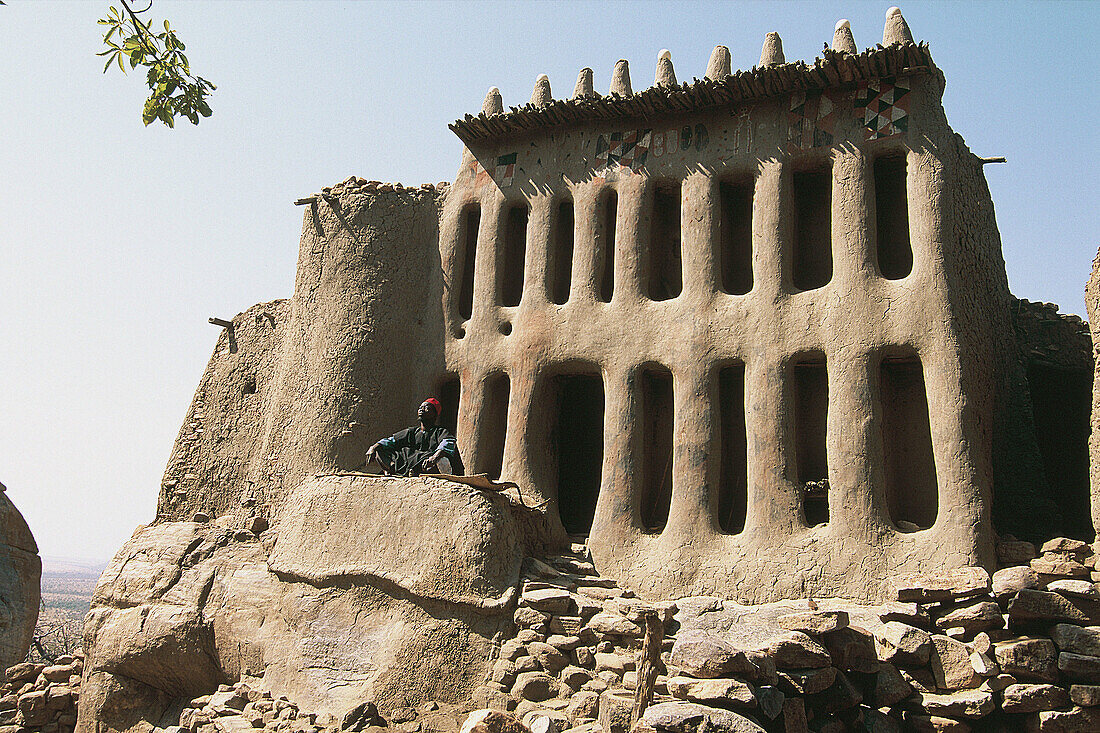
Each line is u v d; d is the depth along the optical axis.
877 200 14.95
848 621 10.16
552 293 15.56
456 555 11.91
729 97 14.71
